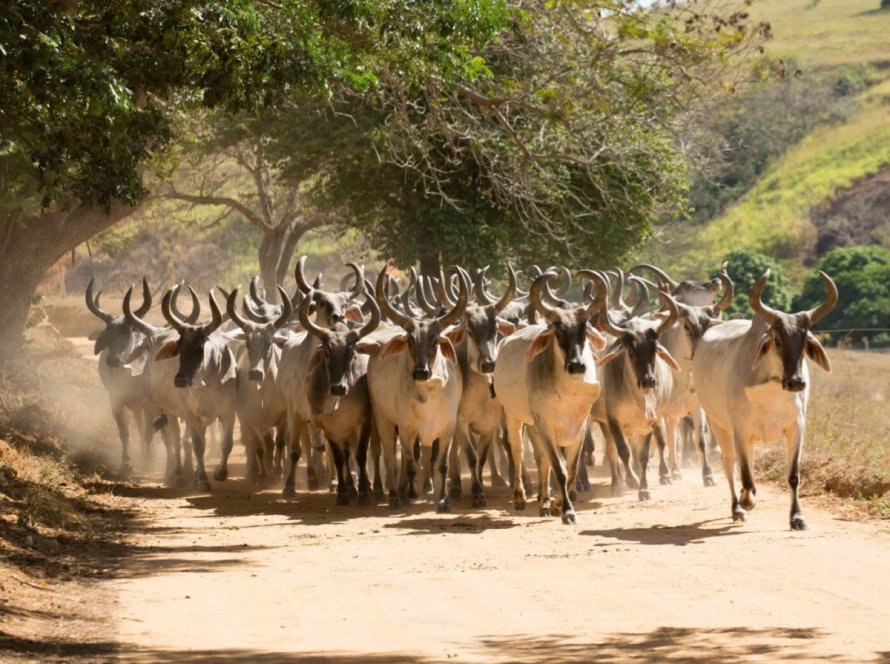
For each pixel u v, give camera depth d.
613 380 51.94
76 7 48.47
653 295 111.69
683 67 86.12
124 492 58.88
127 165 48.56
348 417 54.19
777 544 39.06
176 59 49.19
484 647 26.34
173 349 60.31
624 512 48.62
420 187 97.88
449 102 88.81
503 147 88.81
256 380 60.59
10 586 32.28
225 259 195.75
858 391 82.00
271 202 146.00
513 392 49.56
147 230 178.62
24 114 47.69
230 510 52.69
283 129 97.31
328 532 45.06
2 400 68.31
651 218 99.56
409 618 29.45
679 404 55.78
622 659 25.08
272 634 27.88
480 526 45.94
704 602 30.73
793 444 42.84
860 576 33.62
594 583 33.47
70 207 75.38
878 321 179.00
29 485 48.56
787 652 25.55
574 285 99.88
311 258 195.62
